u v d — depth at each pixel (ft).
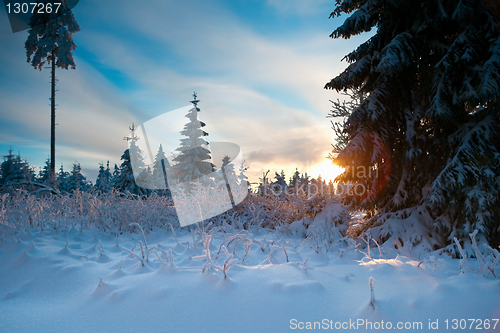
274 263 10.14
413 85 20.04
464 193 15.42
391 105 19.67
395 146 20.58
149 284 7.67
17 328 6.00
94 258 10.98
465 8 15.74
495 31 15.85
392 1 18.60
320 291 7.25
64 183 84.84
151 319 6.30
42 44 56.90
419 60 19.06
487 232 14.02
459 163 15.20
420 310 6.47
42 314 6.68
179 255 11.05
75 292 7.93
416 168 19.42
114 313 6.58
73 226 15.53
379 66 17.26
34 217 15.11
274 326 5.97
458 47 16.15
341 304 6.75
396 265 9.93
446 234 16.31
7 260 10.45
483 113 16.51
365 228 20.79
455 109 17.03
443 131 18.40
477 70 15.47
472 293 7.18
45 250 11.12
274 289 7.24
